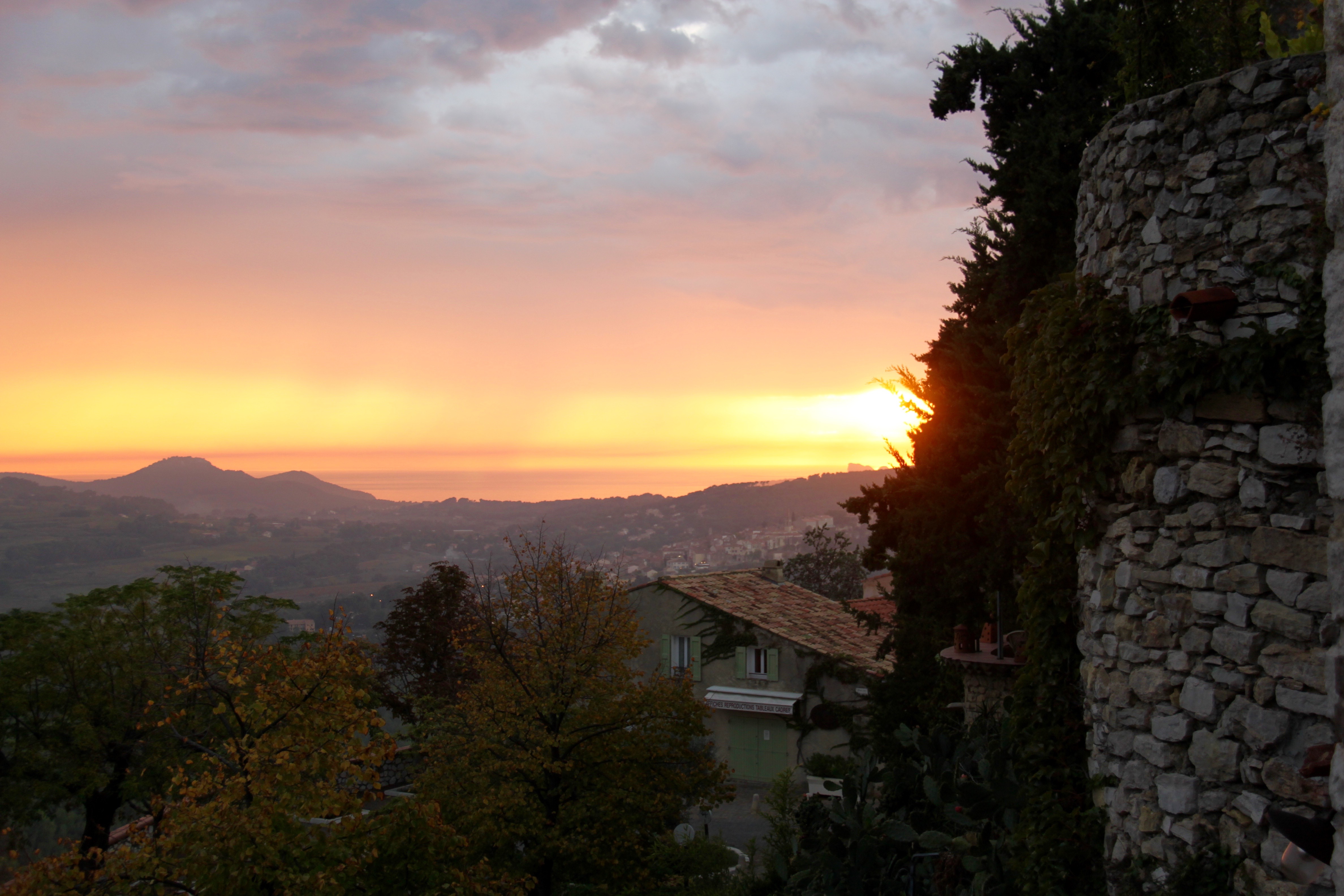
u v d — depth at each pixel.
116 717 23.08
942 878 10.31
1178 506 6.70
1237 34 8.91
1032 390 8.29
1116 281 7.36
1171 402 6.71
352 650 12.33
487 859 16.00
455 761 19.08
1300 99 6.24
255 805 10.45
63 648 22.88
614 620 20.48
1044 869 7.65
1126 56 9.34
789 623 36.16
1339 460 3.79
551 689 19.44
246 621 25.50
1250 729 6.11
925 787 11.21
